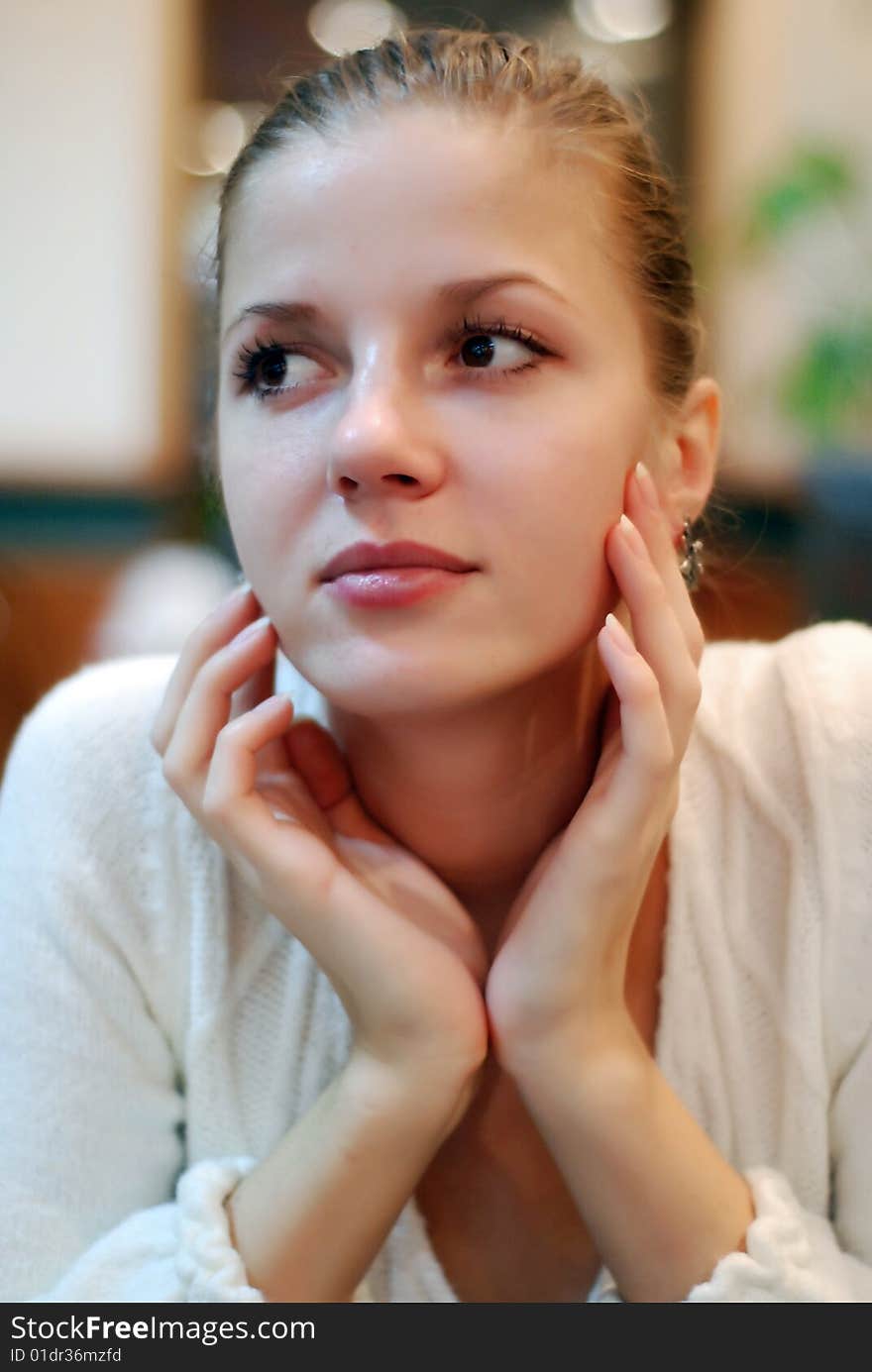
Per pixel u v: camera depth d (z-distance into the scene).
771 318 2.63
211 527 2.40
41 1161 0.73
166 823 0.78
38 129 3.00
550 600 0.61
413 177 0.58
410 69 0.62
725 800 0.77
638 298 0.66
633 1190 0.65
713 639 1.77
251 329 0.63
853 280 2.51
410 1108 0.66
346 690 0.60
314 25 3.04
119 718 0.81
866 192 2.58
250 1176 0.70
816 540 2.14
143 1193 0.77
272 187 0.61
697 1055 0.75
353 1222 0.66
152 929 0.78
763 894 0.76
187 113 3.05
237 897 0.77
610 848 0.65
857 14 2.89
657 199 0.68
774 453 2.56
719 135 2.98
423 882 0.72
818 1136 0.74
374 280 0.59
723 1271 0.64
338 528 0.60
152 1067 0.79
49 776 0.80
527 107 0.61
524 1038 0.67
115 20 2.98
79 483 3.03
